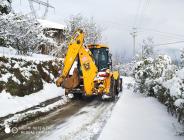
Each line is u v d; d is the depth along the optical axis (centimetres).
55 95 1323
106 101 1272
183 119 825
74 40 1207
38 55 1728
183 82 839
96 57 1373
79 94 1338
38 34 1594
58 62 1769
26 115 893
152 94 1389
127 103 1199
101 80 1216
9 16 1298
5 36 1345
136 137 683
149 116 912
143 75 1464
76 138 684
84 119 892
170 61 1444
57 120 867
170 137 682
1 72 1096
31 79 1261
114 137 685
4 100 999
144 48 1820
